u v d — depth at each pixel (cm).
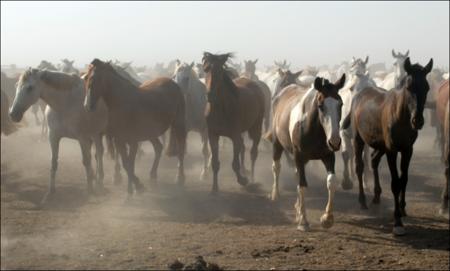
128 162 1076
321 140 813
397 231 837
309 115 811
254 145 1276
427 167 1490
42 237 824
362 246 782
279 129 948
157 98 1143
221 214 987
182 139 1254
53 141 1091
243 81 1313
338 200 1096
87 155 1115
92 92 1007
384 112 866
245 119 1188
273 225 908
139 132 1080
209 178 1334
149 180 1288
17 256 726
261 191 1182
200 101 1516
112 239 813
